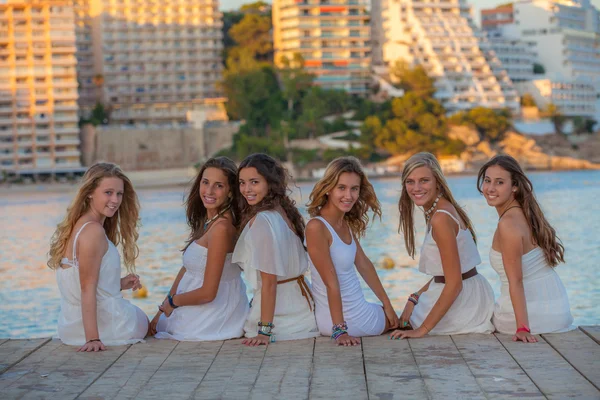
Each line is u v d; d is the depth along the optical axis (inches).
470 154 5423.2
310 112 5211.6
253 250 342.0
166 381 287.0
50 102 5118.1
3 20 5064.0
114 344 347.9
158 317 378.6
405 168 359.9
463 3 6107.3
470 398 257.6
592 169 5762.8
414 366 299.0
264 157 350.0
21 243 1968.5
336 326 341.4
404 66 5644.7
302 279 357.4
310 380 283.1
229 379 287.7
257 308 354.6
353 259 355.3
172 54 5802.2
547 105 6092.5
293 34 5777.6
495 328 357.4
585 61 6875.0
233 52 5974.4
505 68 6289.4
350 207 350.0
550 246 352.5
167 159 5334.6
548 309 350.9
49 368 308.8
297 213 361.1
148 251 1631.4
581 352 313.0
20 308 964.0
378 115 5526.6
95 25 5762.8
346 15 5792.3
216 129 5413.4
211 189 354.0
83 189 349.1
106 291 350.6
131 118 5654.5
